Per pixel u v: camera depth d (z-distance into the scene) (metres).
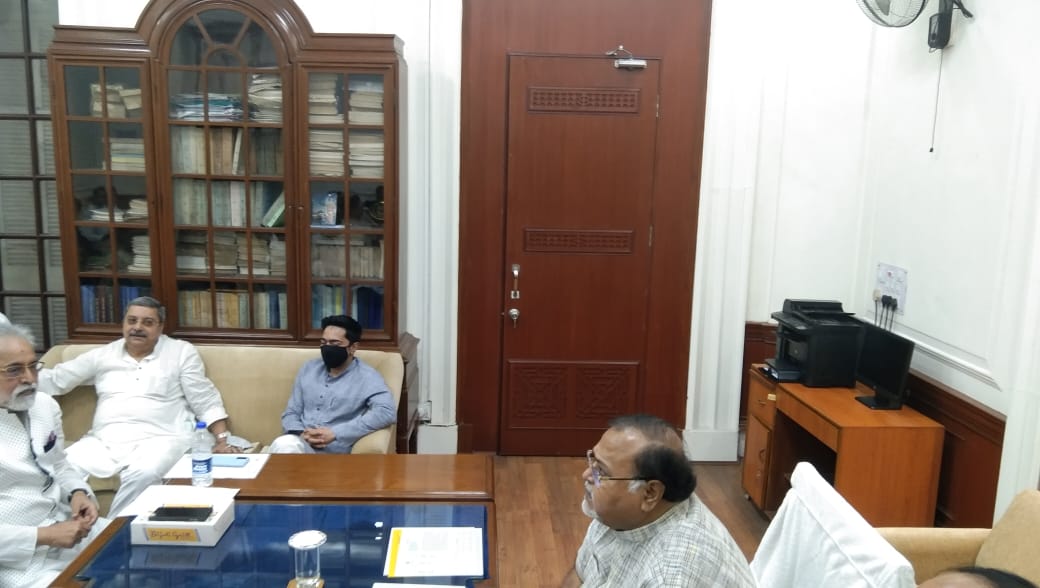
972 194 2.87
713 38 3.72
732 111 3.76
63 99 3.24
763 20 3.70
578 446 4.06
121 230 3.39
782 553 1.89
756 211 3.90
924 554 1.99
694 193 3.86
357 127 3.29
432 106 3.66
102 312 3.45
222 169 3.35
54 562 2.13
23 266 3.71
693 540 1.46
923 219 3.22
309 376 3.13
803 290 3.96
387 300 3.42
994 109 2.75
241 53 3.25
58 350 3.28
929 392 3.03
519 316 3.95
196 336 3.42
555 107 3.79
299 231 3.34
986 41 2.81
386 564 1.75
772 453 3.32
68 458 2.84
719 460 4.05
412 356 3.58
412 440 3.74
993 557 1.91
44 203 3.66
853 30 3.71
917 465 2.78
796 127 3.82
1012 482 2.52
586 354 4.00
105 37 3.21
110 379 3.11
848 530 1.69
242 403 3.27
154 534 1.81
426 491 2.14
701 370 3.99
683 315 3.97
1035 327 2.45
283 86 3.24
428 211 3.73
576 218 3.88
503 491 3.62
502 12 3.71
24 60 3.56
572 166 3.84
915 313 3.27
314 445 2.92
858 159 3.80
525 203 3.86
